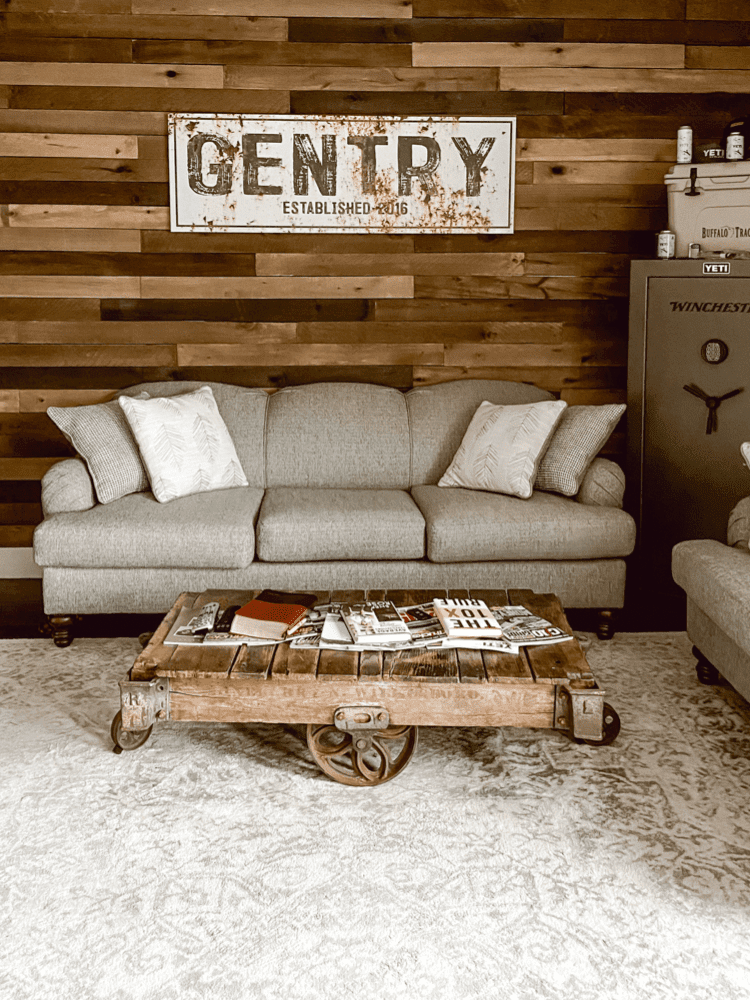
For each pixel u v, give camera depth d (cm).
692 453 359
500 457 336
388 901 175
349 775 221
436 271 390
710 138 390
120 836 196
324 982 153
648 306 352
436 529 306
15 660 300
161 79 374
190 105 376
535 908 172
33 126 373
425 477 367
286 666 211
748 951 161
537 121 385
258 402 373
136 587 305
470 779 223
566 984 152
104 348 387
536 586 315
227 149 378
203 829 200
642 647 315
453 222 388
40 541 299
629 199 391
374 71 379
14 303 383
